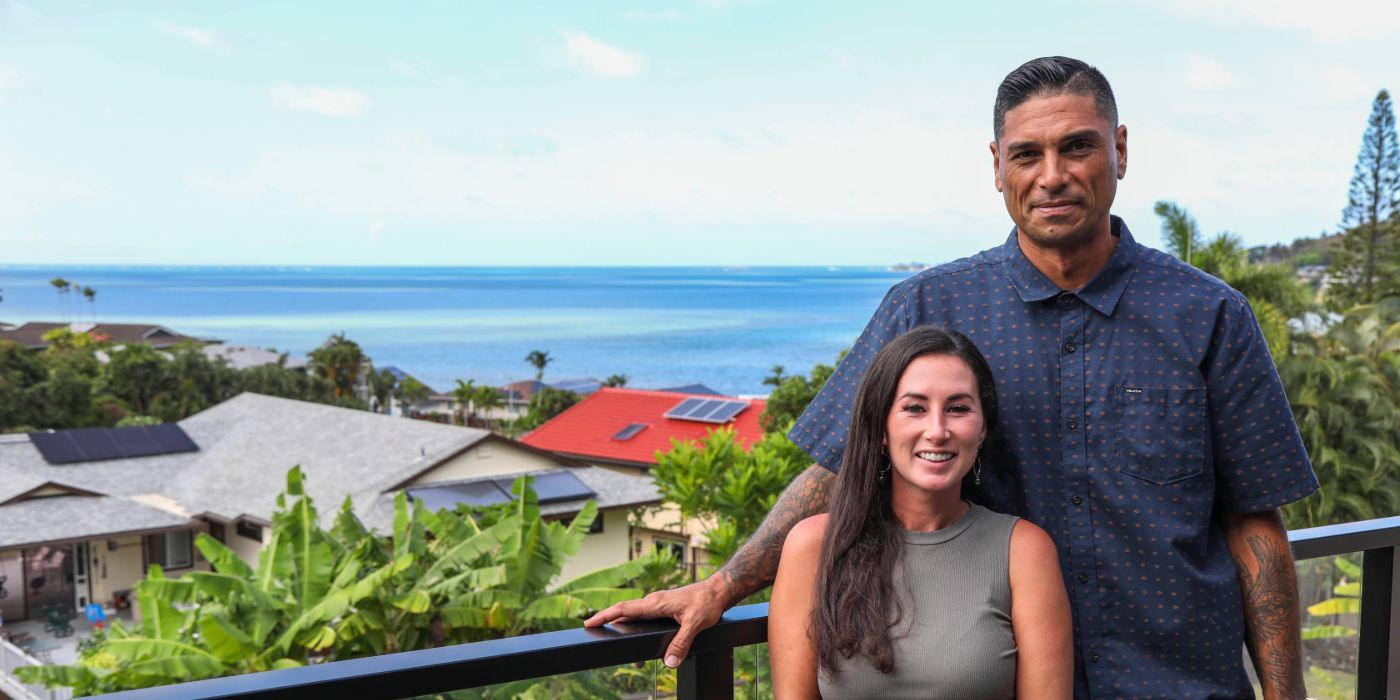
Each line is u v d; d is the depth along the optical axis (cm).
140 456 3244
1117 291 173
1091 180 167
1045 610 158
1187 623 170
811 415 187
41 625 2798
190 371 7550
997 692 156
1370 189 3847
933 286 184
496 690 163
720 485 1628
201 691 135
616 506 2405
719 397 3891
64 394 6944
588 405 4012
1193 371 170
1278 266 2534
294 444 3097
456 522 1095
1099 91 167
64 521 2609
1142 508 170
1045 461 174
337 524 1141
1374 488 2352
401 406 10381
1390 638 258
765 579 182
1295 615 177
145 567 2941
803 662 167
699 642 177
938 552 160
